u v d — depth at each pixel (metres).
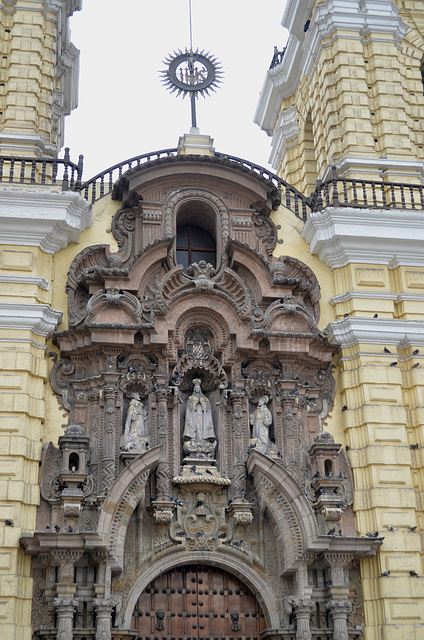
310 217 27.14
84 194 28.77
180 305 25.91
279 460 24.88
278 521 23.78
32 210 25.53
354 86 31.08
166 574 24.12
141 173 27.00
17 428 23.25
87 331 24.97
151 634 23.41
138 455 23.70
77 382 24.94
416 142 31.48
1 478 22.72
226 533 24.28
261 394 25.97
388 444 24.89
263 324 25.88
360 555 23.47
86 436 23.67
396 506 24.17
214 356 26.11
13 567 21.89
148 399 25.19
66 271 26.14
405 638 22.91
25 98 28.94
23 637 21.72
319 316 26.78
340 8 32.28
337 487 24.17
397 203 28.31
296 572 23.36
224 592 24.17
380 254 27.08
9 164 27.92
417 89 32.25
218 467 25.02
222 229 27.30
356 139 30.22
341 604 22.95
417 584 23.47
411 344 26.20
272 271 26.55
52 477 23.66
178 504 24.12
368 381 25.44
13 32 29.94
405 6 33.62
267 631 23.31
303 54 35.12
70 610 21.88
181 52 30.83
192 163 27.33
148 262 26.16
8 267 25.09
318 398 26.11
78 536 22.08
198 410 25.33
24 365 23.94
